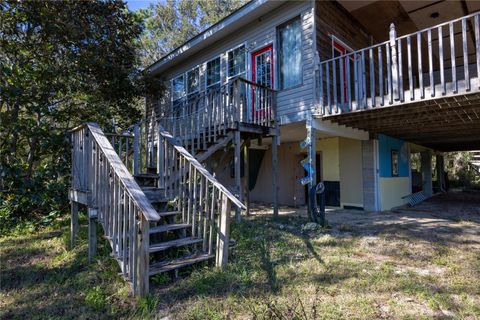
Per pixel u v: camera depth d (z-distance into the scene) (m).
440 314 2.54
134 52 10.22
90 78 8.88
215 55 9.15
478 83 4.06
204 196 4.29
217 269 3.48
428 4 7.15
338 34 7.30
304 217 6.86
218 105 6.35
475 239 4.84
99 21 8.35
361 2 7.12
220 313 2.58
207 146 5.88
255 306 2.67
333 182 9.03
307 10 6.64
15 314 2.68
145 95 10.77
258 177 11.37
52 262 4.02
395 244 4.55
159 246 3.45
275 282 3.19
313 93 6.40
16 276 3.57
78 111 8.74
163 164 4.76
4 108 9.10
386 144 8.73
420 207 9.01
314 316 2.33
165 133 4.82
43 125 7.57
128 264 3.21
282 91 7.14
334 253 4.14
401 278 3.28
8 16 7.32
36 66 8.01
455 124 6.80
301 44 6.75
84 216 6.85
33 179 6.96
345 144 8.72
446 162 19.19
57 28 7.51
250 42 8.01
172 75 11.16
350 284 3.13
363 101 5.30
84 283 3.27
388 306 2.69
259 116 6.90
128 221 3.26
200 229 3.95
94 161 4.07
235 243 4.29
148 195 4.25
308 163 6.29
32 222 6.27
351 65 7.75
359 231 5.44
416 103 4.78
